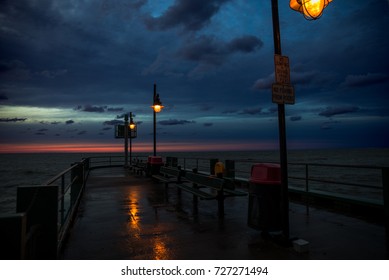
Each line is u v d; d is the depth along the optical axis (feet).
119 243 15.92
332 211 23.47
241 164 381.19
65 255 14.14
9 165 473.26
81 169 32.68
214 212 23.66
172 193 33.71
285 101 15.61
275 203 16.33
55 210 12.84
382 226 18.98
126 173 61.11
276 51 15.83
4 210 90.89
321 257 13.79
